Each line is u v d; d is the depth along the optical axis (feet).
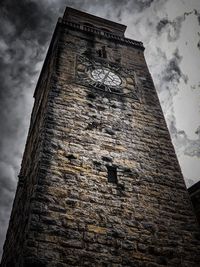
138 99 42.45
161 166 33.65
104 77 44.42
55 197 26.50
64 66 43.29
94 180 29.35
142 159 33.63
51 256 22.56
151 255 25.31
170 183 32.14
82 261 23.08
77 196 27.35
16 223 33.83
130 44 55.62
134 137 35.99
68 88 39.24
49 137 31.68
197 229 28.68
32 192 27.68
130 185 30.35
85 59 47.01
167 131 38.73
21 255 23.82
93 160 31.24
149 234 26.76
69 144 31.83
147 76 48.80
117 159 32.48
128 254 24.73
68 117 34.94
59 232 24.18
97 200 27.73
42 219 24.53
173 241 26.91
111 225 26.27
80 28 53.98
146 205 29.07
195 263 25.91
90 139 33.40
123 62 50.31
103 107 38.50
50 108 35.19
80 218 25.79
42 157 29.43
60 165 29.37
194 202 39.83
